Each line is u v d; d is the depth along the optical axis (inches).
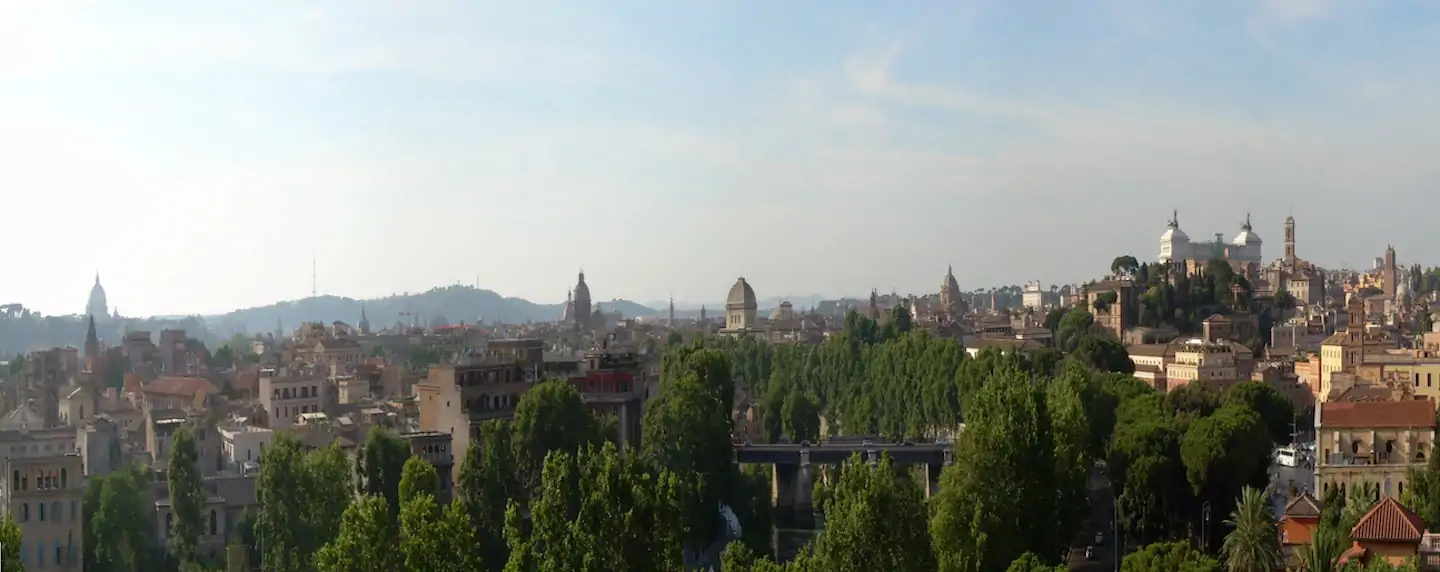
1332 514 7012.8
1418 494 7662.4
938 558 6250.0
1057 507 6968.5
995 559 6614.2
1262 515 6550.2
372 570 5782.5
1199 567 5536.4
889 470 6161.4
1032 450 6791.3
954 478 6943.9
